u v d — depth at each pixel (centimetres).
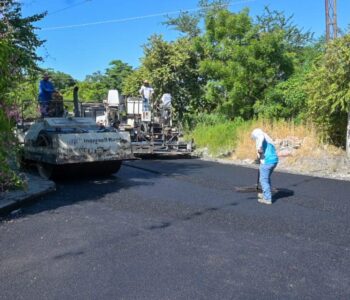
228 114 1886
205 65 1816
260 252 562
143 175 1137
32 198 836
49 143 1023
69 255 552
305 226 673
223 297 439
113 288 460
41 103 1216
